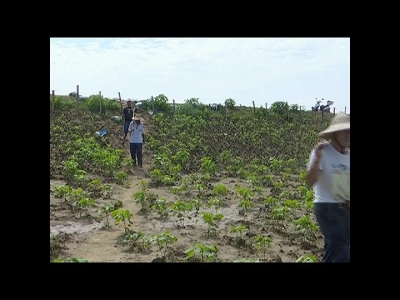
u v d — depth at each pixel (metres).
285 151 25.22
